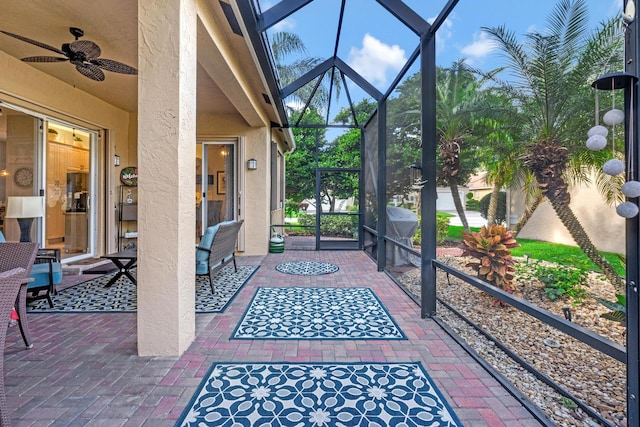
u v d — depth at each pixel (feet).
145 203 7.70
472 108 8.95
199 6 8.91
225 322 10.08
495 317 8.94
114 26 10.77
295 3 11.30
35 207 14.12
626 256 4.25
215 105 19.88
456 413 5.75
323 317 10.61
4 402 5.16
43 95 14.97
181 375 6.97
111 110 20.30
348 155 26.94
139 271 7.73
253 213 22.49
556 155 6.03
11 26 10.80
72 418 5.56
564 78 5.87
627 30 4.21
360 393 6.35
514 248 7.36
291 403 6.03
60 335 8.96
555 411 5.83
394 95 16.15
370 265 19.38
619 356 4.36
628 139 4.15
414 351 8.18
